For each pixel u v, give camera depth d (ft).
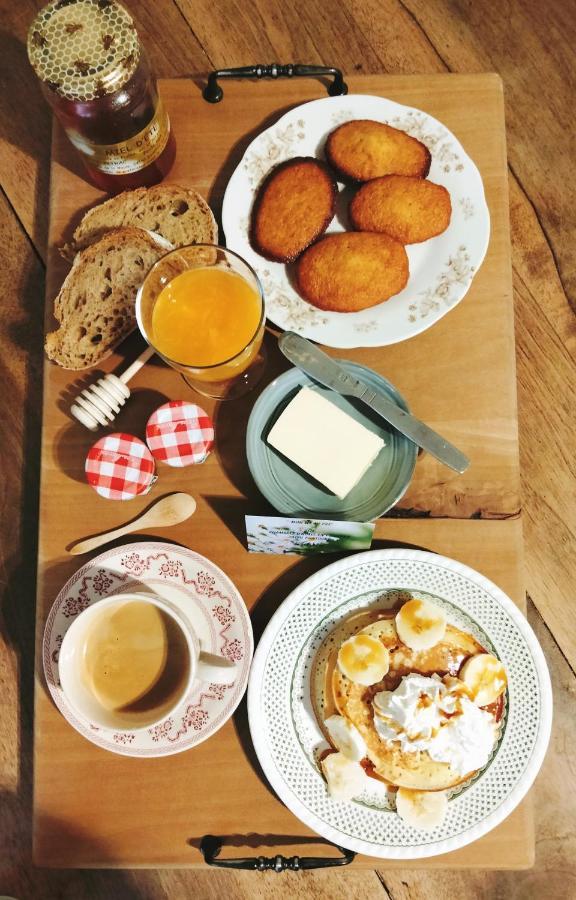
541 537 3.11
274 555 2.44
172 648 2.29
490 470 2.45
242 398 2.51
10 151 2.98
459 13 3.22
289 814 2.35
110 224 2.54
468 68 3.21
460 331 2.51
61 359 2.50
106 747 2.31
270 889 3.00
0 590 3.00
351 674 2.28
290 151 2.55
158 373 2.51
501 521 2.43
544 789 3.04
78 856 2.35
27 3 3.13
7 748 2.95
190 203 2.53
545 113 3.27
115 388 2.42
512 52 3.27
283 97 2.61
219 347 2.39
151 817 2.36
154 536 2.46
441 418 2.48
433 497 2.45
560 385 3.17
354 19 3.17
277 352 2.54
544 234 3.23
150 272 2.30
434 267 2.50
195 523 2.46
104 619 2.30
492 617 2.36
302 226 2.48
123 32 2.18
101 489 2.40
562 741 3.05
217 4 3.14
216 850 2.32
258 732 2.30
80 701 2.18
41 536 2.46
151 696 2.26
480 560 2.42
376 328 2.46
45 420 2.51
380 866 2.34
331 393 2.46
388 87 2.61
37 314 3.02
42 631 2.42
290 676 2.35
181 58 3.12
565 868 3.01
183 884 3.01
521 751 2.31
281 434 2.38
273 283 2.52
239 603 2.35
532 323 3.19
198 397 2.51
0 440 3.06
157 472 2.48
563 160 3.25
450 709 2.25
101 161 2.40
